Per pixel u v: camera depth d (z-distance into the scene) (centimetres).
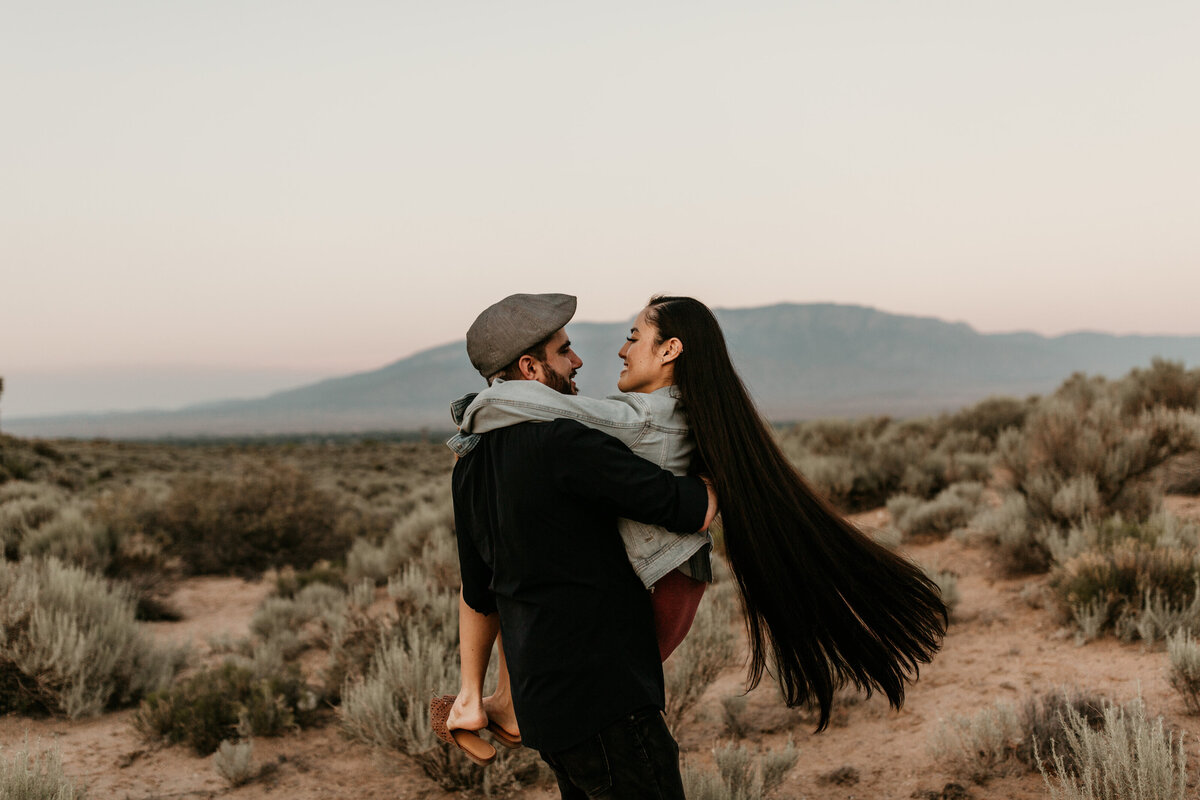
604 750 184
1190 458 813
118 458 3662
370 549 1095
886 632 214
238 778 432
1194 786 298
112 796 407
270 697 512
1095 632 498
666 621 209
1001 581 677
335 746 489
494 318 205
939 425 1534
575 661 186
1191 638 415
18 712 533
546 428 189
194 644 770
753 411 209
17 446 2967
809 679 215
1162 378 1130
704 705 501
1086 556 549
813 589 206
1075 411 952
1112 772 270
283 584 994
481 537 206
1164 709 378
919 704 453
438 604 604
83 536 980
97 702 541
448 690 447
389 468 3822
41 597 605
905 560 221
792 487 207
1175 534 611
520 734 200
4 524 1117
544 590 190
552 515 188
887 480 1119
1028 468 820
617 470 184
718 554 748
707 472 209
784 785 379
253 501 1288
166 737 496
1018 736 369
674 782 190
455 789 416
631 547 194
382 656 538
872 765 387
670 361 210
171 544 1186
